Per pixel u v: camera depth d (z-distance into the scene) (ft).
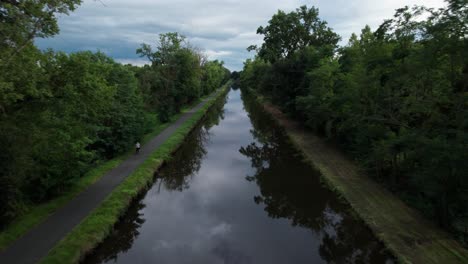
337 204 61.05
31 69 38.40
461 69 43.96
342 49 109.29
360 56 83.51
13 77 34.45
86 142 60.34
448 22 39.29
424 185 46.42
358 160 82.17
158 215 57.62
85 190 57.00
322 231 52.80
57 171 49.16
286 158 98.27
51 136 45.42
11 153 37.27
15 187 39.45
